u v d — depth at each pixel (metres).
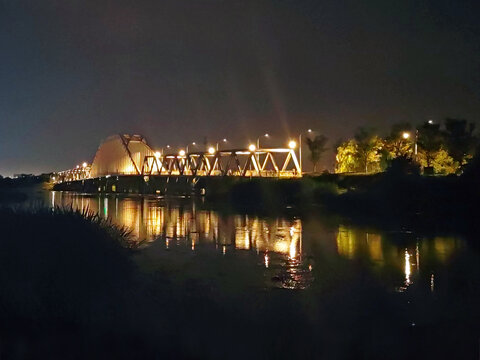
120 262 16.42
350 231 41.47
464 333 12.57
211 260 25.91
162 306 13.58
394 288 18.84
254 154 123.06
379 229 42.25
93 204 89.94
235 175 119.31
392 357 10.76
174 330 11.52
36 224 16.55
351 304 15.90
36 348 10.20
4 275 13.15
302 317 13.86
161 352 10.26
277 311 14.40
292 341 11.46
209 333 11.48
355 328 12.88
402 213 51.44
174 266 22.95
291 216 58.16
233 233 41.53
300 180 82.06
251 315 13.59
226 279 20.22
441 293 17.78
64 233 16.14
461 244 32.53
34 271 13.54
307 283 19.78
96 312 12.29
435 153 76.44
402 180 58.38
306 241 35.28
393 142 89.31
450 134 75.81
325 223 49.03
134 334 11.16
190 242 34.81
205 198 99.75
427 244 32.75
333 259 26.72
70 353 10.02
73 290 13.22
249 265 24.38
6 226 15.91
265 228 45.56
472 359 10.66
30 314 11.96
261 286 18.91
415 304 15.95
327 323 13.35
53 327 11.41
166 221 54.41
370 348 11.23
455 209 49.09
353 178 75.69
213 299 15.44
